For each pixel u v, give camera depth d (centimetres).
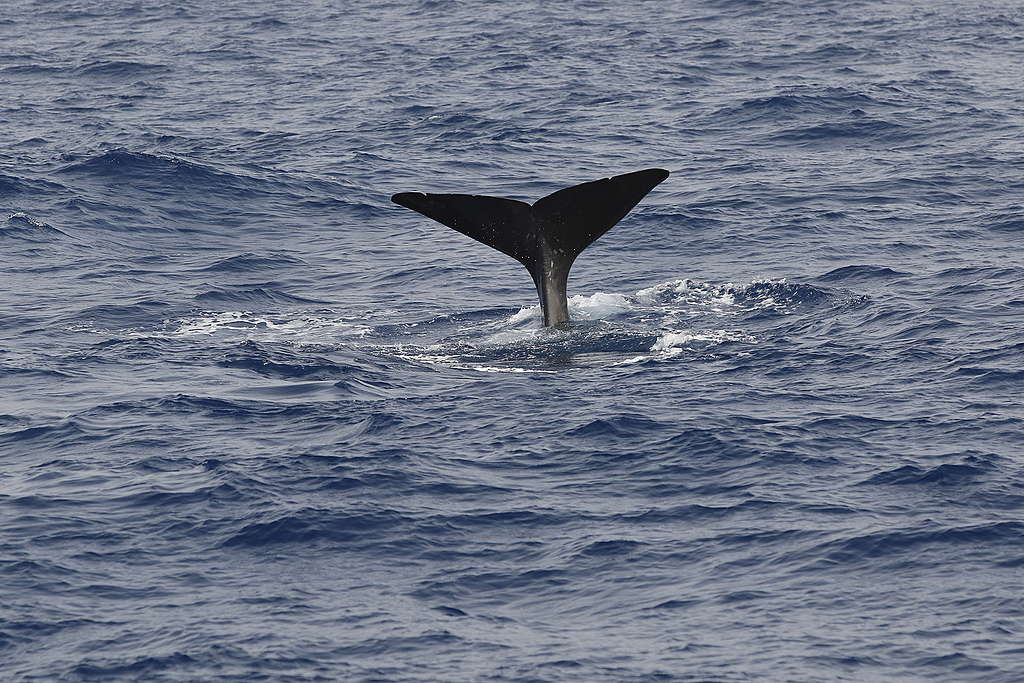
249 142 19512
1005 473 7475
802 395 8838
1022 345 9631
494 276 12481
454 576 6581
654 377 9262
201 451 8119
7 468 7962
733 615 6153
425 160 18162
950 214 14250
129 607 6325
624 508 7250
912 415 8412
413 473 7712
